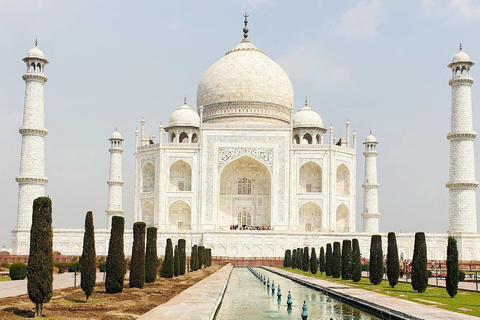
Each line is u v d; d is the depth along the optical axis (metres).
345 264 61.03
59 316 29.95
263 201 121.12
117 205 124.38
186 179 118.56
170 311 30.73
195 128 124.50
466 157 99.19
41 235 31.05
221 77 130.00
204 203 113.25
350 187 118.25
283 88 131.25
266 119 127.12
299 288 52.25
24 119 98.31
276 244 100.75
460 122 99.56
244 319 32.22
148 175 119.94
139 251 47.19
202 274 68.50
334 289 45.56
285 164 114.31
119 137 125.81
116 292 42.09
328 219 112.38
